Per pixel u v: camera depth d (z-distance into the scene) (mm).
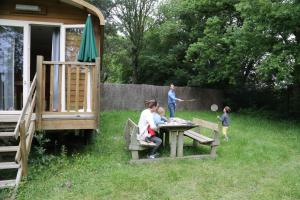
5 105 6340
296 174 5152
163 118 6594
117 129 8500
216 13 15406
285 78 10375
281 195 4297
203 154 6125
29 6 6414
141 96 14766
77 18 6656
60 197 4105
